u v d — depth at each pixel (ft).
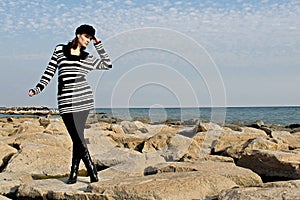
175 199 17.71
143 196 17.74
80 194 19.10
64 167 27.09
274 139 32.24
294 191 16.20
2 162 29.25
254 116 135.23
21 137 34.96
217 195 18.22
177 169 23.66
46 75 19.56
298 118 123.75
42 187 20.65
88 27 19.40
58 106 20.06
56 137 35.09
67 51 19.54
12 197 21.50
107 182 19.72
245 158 26.73
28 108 134.00
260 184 20.61
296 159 24.59
